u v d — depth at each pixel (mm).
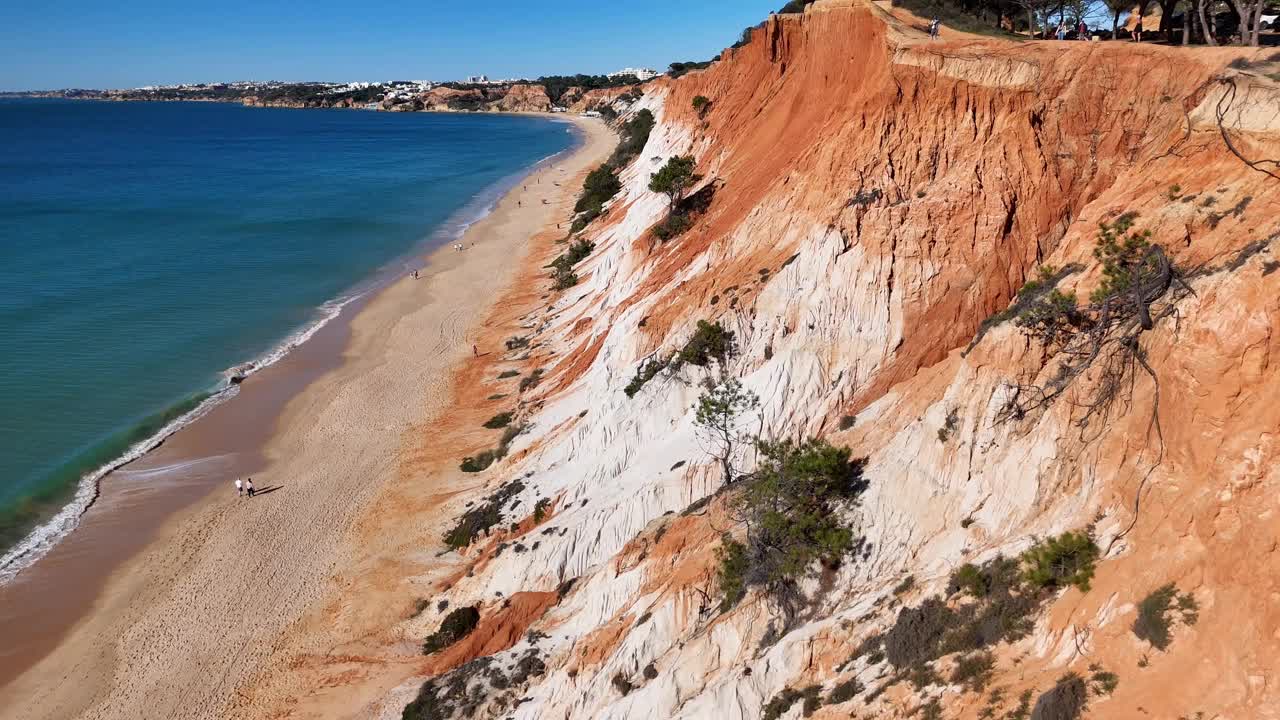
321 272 80375
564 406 41281
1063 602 15383
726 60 74000
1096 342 18438
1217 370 14555
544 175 144875
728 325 33125
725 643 21641
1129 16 48062
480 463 41219
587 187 104750
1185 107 22000
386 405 50031
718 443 30188
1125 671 13586
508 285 73375
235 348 60125
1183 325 16062
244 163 178125
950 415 21734
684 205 52531
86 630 31859
